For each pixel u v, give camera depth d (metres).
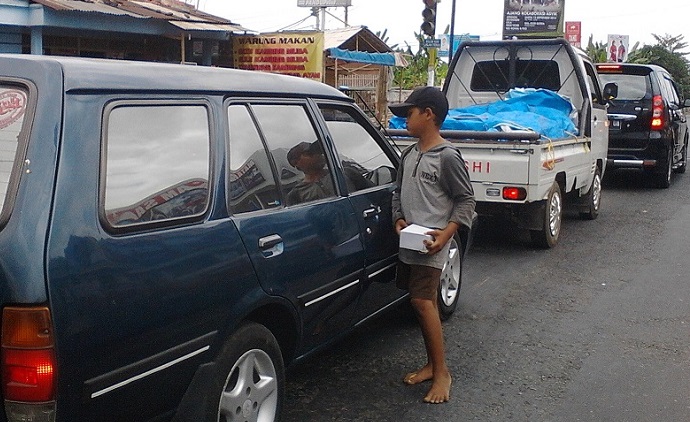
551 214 8.52
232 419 3.46
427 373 4.81
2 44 12.28
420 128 4.52
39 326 2.54
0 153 2.73
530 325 5.99
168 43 15.16
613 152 13.22
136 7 13.66
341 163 4.50
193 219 3.23
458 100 10.34
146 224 2.99
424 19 15.27
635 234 9.55
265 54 16.03
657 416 4.40
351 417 4.31
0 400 2.60
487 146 7.70
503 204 8.12
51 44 13.14
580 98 9.64
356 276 4.46
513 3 30.17
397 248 5.01
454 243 5.93
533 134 7.49
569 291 6.96
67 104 2.79
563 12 29.75
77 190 2.73
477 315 6.22
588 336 5.75
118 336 2.80
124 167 2.97
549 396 4.66
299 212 3.93
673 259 8.24
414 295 4.54
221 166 3.45
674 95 14.98
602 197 12.67
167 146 3.20
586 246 8.84
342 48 21.23
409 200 4.58
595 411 4.46
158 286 2.96
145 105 3.14
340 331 4.53
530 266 7.88
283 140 4.00
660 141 13.02
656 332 5.86
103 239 2.79
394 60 20.41
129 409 2.91
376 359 5.19
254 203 3.64
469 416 4.36
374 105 22.19
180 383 3.13
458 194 4.43
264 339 3.60
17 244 2.55
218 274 3.27
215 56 15.90
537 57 9.80
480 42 9.96
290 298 3.79
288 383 4.76
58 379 2.59
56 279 2.58
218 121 3.50
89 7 12.12
